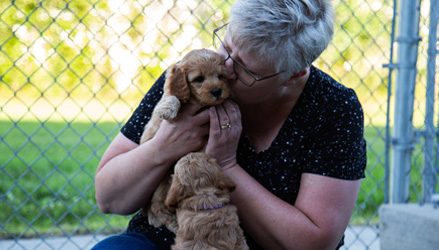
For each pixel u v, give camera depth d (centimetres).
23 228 631
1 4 714
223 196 341
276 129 362
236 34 320
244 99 344
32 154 859
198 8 643
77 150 884
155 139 346
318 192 351
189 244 333
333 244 355
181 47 676
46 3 702
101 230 627
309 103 359
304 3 327
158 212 361
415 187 589
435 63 520
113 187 355
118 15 697
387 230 529
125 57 702
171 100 332
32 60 749
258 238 356
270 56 319
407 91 525
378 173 818
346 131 359
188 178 339
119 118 965
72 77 802
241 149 363
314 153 359
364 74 923
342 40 859
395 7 506
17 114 1009
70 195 718
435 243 494
